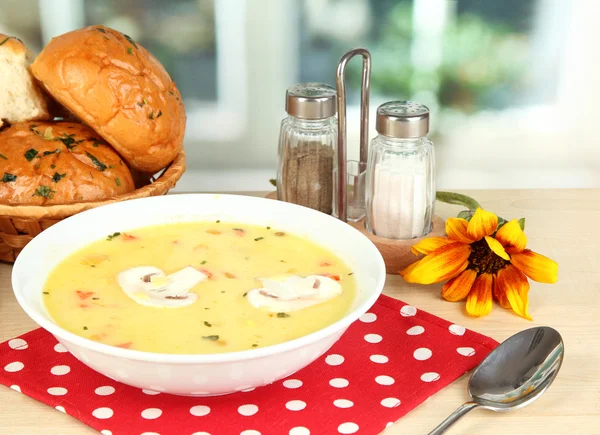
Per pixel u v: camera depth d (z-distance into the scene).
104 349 0.61
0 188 0.78
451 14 1.14
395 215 0.81
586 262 0.83
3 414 0.67
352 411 0.67
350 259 0.73
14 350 0.71
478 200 0.94
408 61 1.16
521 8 1.14
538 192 0.96
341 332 0.65
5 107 0.82
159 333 0.66
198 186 1.17
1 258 0.81
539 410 0.68
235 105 1.16
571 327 0.75
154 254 0.75
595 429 0.66
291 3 1.12
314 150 0.85
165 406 0.67
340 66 0.81
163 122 0.83
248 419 0.66
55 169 0.79
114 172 0.81
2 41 0.82
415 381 0.69
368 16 1.13
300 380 0.69
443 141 1.19
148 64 0.84
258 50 1.14
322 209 0.86
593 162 1.20
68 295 0.70
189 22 1.12
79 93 0.80
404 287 0.80
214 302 0.69
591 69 1.17
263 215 0.79
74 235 0.75
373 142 0.82
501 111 1.18
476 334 0.73
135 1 1.11
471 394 0.67
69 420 0.67
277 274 0.72
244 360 0.61
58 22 1.12
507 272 0.77
